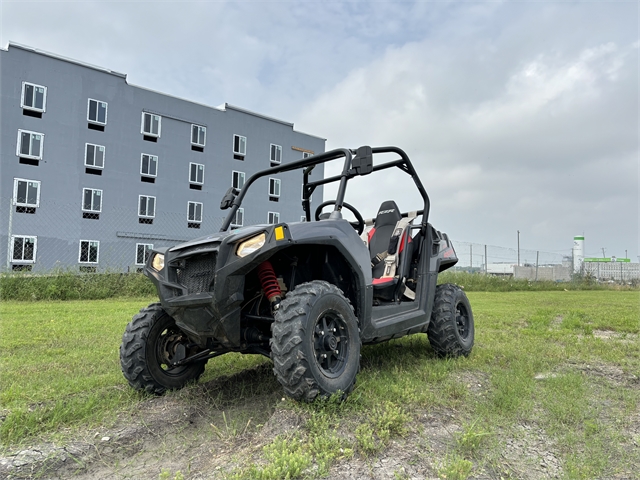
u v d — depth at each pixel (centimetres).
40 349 386
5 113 2003
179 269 246
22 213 2014
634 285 2236
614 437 203
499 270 2259
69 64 2164
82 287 976
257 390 281
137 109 2370
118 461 189
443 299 367
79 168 2180
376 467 171
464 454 184
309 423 198
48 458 186
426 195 380
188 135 2561
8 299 901
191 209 2564
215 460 185
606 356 367
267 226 222
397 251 354
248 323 251
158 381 269
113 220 2275
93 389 270
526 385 274
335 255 273
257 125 2864
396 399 244
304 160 314
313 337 216
